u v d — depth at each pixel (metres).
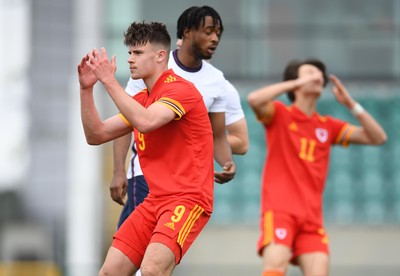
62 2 44.22
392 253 41.12
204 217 16.84
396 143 42.19
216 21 18.38
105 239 41.53
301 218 23.92
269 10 44.03
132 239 16.78
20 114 43.69
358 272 37.94
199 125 16.78
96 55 15.91
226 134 20.55
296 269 37.06
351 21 44.25
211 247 40.16
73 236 41.50
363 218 41.62
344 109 41.72
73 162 42.84
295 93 24.97
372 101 42.84
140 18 43.66
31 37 44.12
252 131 41.53
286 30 44.03
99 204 42.03
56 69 44.03
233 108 20.50
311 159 24.42
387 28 44.25
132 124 15.97
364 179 41.94
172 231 16.33
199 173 16.75
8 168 42.91
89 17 43.88
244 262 40.16
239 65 43.72
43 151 43.06
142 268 16.09
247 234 40.38
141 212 16.89
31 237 41.59
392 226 41.47
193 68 18.88
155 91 16.81
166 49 16.92
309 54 44.06
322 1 44.19
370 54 44.16
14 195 42.44
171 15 43.66
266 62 43.78
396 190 41.84
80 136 43.34
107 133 16.67
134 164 19.09
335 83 25.62
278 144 24.39
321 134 24.78
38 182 42.50
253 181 41.19
